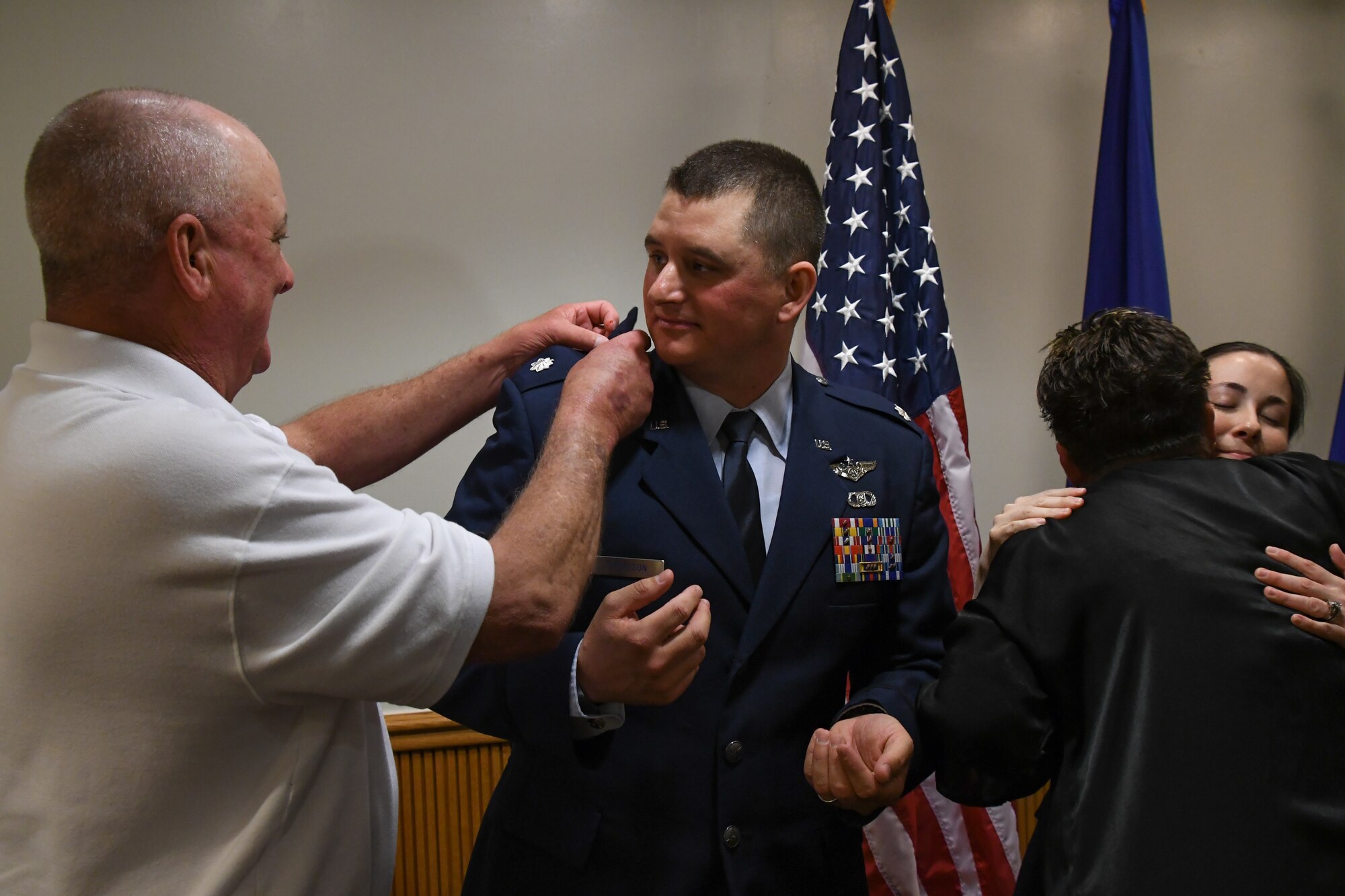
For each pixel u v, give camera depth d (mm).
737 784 1062
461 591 818
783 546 1117
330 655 790
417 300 2201
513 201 2236
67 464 759
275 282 955
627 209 2281
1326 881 848
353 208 2170
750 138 2330
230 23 2111
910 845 1947
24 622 753
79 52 2057
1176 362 1138
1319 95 2537
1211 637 945
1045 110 2439
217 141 887
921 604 1230
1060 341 1236
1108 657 975
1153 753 911
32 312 2061
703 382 1163
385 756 1013
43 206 829
